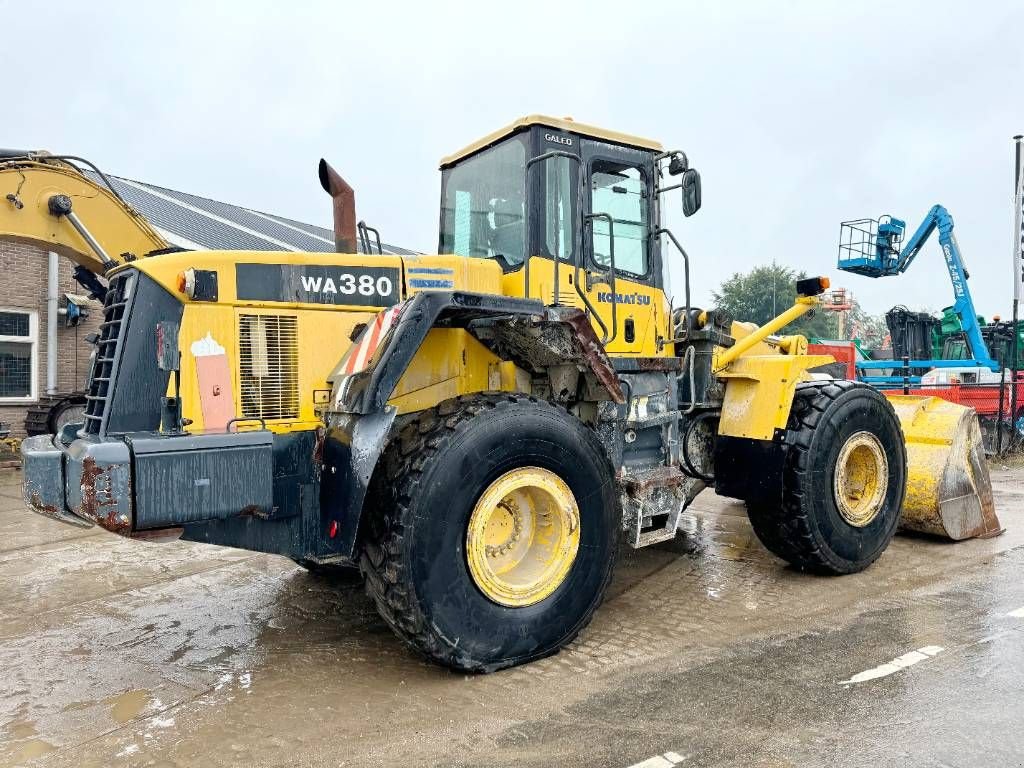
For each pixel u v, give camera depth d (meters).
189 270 3.28
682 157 4.30
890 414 4.83
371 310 3.67
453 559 3.08
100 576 4.87
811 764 2.42
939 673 3.09
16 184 5.48
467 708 2.88
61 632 3.85
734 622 3.81
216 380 3.30
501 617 3.20
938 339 14.03
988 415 11.70
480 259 4.09
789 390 4.45
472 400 3.31
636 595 4.28
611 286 3.94
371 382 3.00
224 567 5.05
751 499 4.55
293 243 13.82
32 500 3.22
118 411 3.25
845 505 4.55
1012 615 3.80
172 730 2.76
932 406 5.62
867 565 4.69
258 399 3.38
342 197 4.16
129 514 2.70
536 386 4.09
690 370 4.70
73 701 3.03
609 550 3.57
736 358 4.76
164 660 3.46
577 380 3.96
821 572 4.61
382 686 3.11
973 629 3.61
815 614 3.90
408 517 2.98
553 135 4.13
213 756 2.57
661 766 2.43
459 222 4.71
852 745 2.53
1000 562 4.85
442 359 3.77
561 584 3.38
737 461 4.63
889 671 3.13
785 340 5.53
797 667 3.20
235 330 3.36
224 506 2.90
